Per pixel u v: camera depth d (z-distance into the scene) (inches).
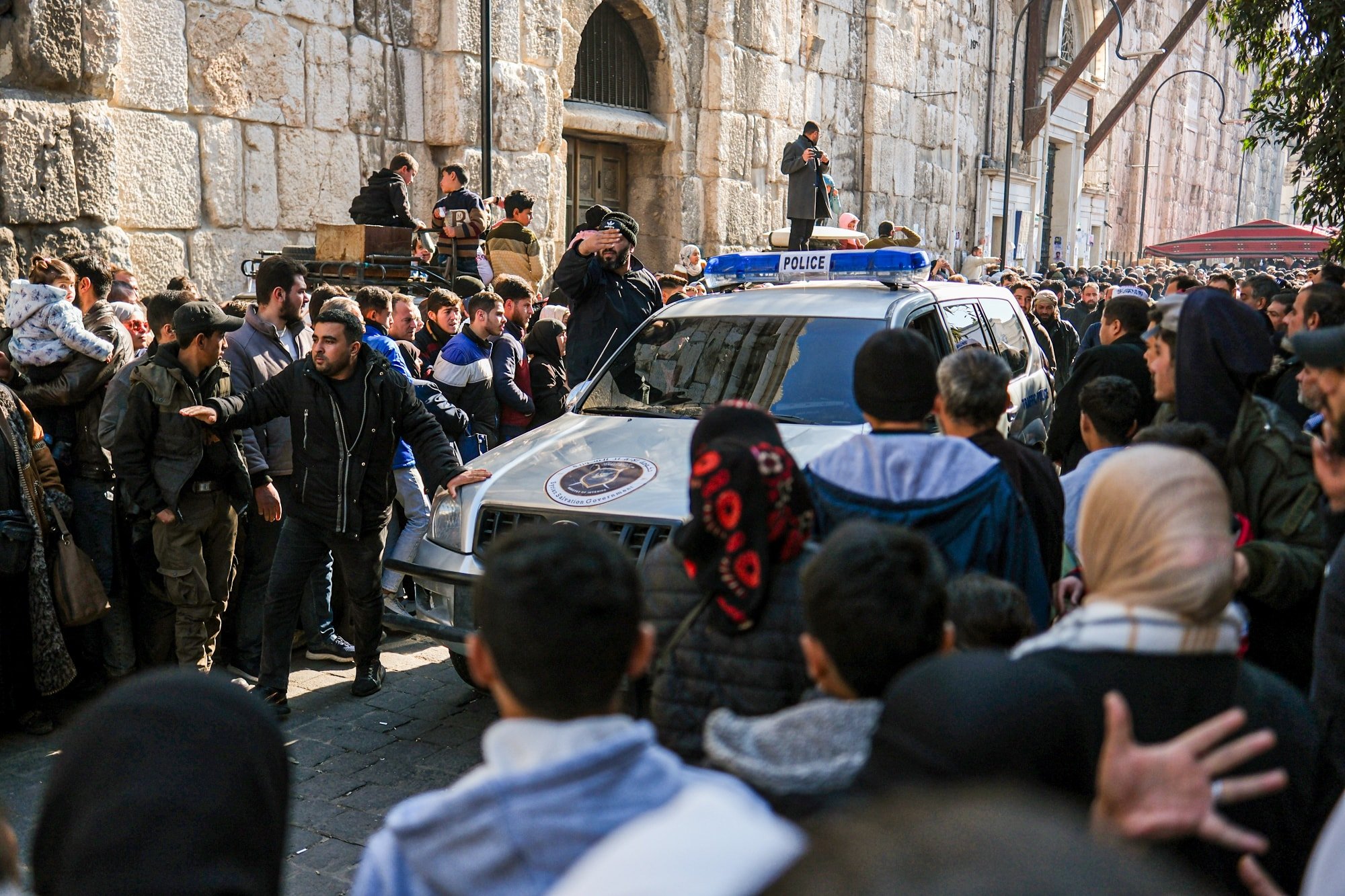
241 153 370.3
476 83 439.8
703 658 97.5
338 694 201.5
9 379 188.1
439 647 231.8
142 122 337.7
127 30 330.3
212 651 192.5
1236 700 70.1
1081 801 53.7
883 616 67.4
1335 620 79.9
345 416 180.7
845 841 19.9
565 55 499.8
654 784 55.1
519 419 251.3
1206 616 68.7
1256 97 327.6
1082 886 17.0
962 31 866.8
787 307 221.1
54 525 178.7
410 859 55.5
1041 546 131.0
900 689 53.2
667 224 584.7
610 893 24.8
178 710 53.7
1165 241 1638.8
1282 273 819.4
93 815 49.1
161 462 178.1
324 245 322.3
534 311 344.2
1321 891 49.8
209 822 49.4
